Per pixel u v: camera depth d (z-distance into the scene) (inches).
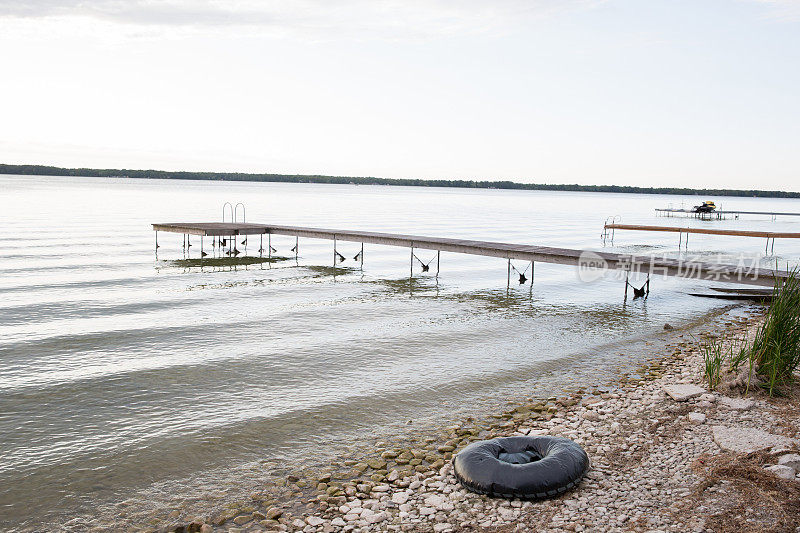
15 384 322.7
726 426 256.8
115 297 573.0
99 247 962.1
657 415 278.5
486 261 922.1
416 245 745.0
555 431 261.6
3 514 195.9
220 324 468.1
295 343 414.3
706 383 325.1
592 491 199.9
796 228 1852.9
